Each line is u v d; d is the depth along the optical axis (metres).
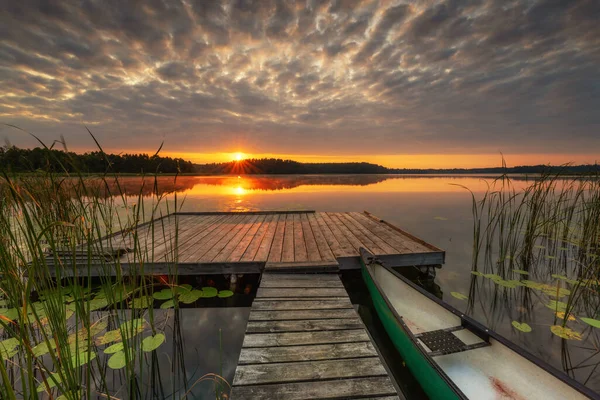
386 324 2.76
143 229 5.82
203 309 3.61
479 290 4.14
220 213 7.71
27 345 1.08
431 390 1.90
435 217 8.98
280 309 2.78
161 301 3.61
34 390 1.11
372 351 2.15
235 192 16.98
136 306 3.30
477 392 2.04
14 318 2.70
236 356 2.70
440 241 6.41
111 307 3.31
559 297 3.81
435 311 2.76
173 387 2.29
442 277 4.58
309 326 2.48
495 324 3.25
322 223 6.47
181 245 4.69
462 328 2.43
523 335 3.01
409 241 4.91
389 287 3.49
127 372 1.96
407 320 3.00
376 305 3.14
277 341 2.27
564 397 1.66
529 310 3.55
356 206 11.35
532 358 1.87
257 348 2.18
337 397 1.74
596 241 4.80
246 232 5.61
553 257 4.98
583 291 3.69
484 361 2.15
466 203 12.16
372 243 4.79
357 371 1.95
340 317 2.63
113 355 2.29
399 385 2.33
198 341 2.94
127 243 4.71
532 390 1.83
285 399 1.72
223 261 3.89
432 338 2.36
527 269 4.85
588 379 2.38
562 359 2.63
